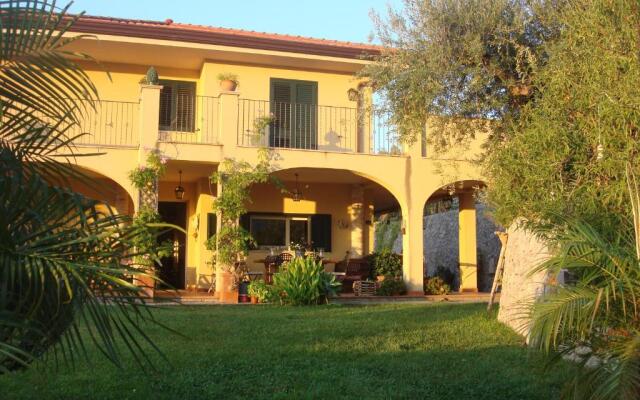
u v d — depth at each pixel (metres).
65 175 3.77
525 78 8.79
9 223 3.17
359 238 17.28
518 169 7.21
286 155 14.39
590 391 4.10
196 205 16.48
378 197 19.31
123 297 3.43
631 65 5.22
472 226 17.89
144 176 13.25
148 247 3.42
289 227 16.97
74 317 3.37
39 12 3.27
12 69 3.33
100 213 3.54
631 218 4.90
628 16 5.34
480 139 14.62
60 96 3.54
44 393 5.50
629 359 3.78
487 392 5.80
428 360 7.04
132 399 5.39
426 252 23.56
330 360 6.96
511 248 9.42
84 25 13.81
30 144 3.57
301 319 9.86
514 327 8.88
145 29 14.24
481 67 9.20
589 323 4.06
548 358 4.43
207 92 15.51
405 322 9.59
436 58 9.16
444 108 9.59
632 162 4.99
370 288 15.22
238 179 13.80
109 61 15.56
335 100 16.44
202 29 15.12
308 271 12.77
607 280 4.09
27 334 3.28
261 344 7.69
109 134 15.29
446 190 17.53
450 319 9.91
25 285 3.13
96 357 6.77
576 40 6.23
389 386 5.93
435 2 9.38
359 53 15.73
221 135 14.03
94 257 3.28
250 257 16.45
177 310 11.04
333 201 17.30
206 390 5.66
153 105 13.62
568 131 6.34
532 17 8.87
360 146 16.53
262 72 15.95
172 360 6.74
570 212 5.61
